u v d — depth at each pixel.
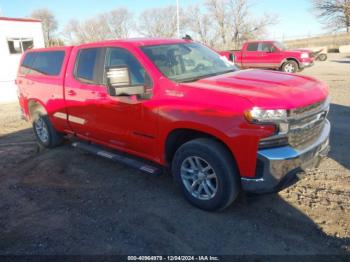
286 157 3.21
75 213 4.05
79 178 5.03
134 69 4.30
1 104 13.59
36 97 6.18
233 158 3.49
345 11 44.06
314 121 3.57
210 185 3.71
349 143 5.68
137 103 4.18
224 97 3.41
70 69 5.35
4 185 4.98
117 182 4.80
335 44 42.41
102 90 4.69
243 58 18.83
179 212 3.90
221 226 3.57
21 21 22.89
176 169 3.99
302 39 48.59
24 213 4.14
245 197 4.06
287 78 3.99
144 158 4.58
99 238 3.52
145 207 4.06
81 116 5.23
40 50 6.30
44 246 3.45
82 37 57.25
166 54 4.41
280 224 3.54
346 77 14.73
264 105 3.19
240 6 51.25
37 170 5.46
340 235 3.30
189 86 3.76
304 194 4.08
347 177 4.45
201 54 4.81
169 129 3.88
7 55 22.31
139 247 3.34
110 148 5.30
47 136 6.38
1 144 7.07
